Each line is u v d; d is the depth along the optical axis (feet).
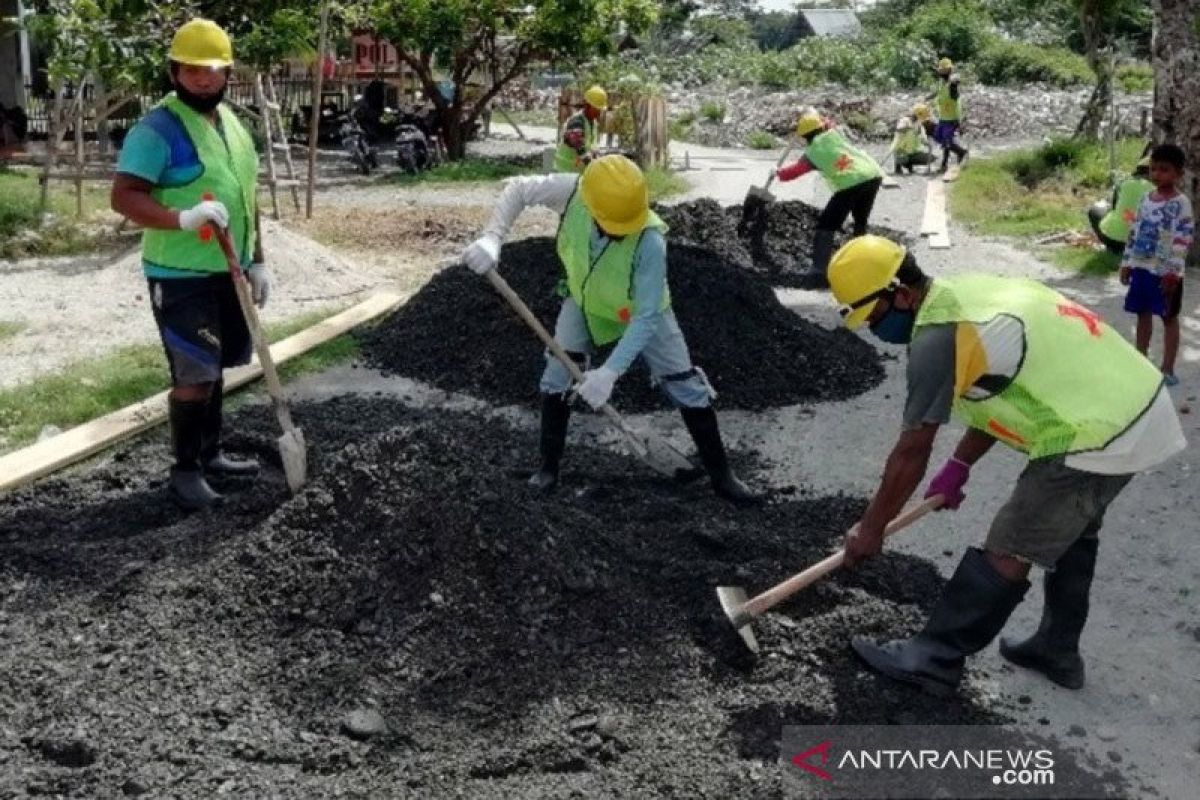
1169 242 27.22
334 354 29.19
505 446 23.47
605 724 14.44
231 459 22.53
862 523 14.94
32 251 38.11
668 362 20.20
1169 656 16.74
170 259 19.57
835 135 38.50
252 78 48.60
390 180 65.21
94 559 18.24
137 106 68.08
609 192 18.06
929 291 14.35
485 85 86.22
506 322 28.55
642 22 75.51
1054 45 155.94
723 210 44.37
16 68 66.39
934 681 15.28
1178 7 39.22
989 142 92.48
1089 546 15.47
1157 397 14.29
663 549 18.40
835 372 28.25
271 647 15.98
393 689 15.07
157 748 14.07
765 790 13.55
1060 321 14.25
